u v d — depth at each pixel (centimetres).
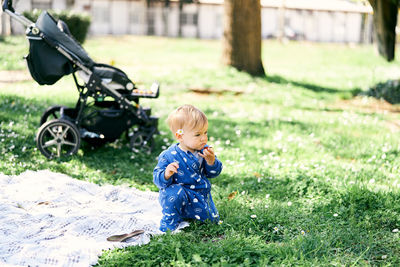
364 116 948
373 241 365
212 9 3812
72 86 1113
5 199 443
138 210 437
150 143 656
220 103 1088
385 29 2070
